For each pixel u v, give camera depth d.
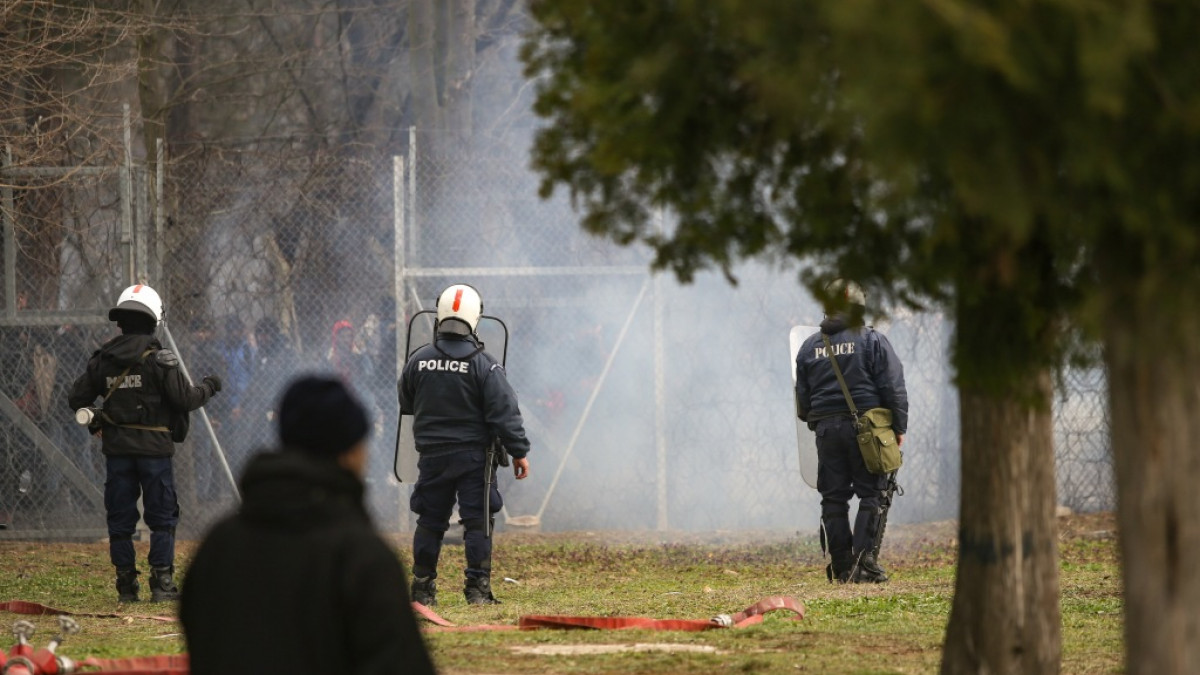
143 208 54.59
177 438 41.31
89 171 54.47
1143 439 14.06
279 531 11.96
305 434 12.34
